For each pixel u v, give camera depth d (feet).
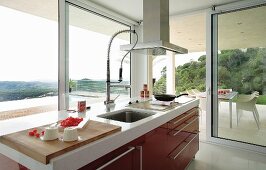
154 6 7.22
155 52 8.31
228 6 9.52
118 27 12.39
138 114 6.21
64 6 8.34
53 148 2.71
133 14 11.46
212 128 10.46
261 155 8.87
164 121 5.47
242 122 9.80
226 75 10.09
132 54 12.96
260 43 9.14
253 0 8.87
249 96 9.56
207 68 10.34
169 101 7.31
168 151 5.80
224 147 9.89
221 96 10.28
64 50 8.39
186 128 7.22
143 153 4.52
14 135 3.29
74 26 9.48
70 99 8.68
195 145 8.39
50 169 2.51
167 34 7.64
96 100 8.29
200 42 20.94
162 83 24.94
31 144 2.87
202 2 9.51
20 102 10.42
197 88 28.27
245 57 9.56
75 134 3.05
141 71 13.01
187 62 29.22
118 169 3.68
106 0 9.43
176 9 10.46
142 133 4.41
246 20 9.41
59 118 4.87
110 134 3.56
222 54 10.13
